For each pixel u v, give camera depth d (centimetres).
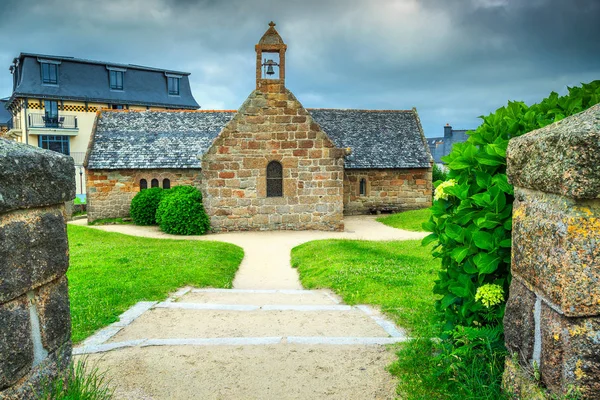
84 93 4181
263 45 1855
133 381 430
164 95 4709
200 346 523
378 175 2705
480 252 386
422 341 488
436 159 5712
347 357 484
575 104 420
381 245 1495
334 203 1977
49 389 285
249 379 436
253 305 768
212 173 1889
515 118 457
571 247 246
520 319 304
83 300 748
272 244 1652
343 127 2866
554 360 263
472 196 404
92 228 1988
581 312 246
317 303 813
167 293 853
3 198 241
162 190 2341
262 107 1889
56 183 286
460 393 358
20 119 4166
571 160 241
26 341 266
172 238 1783
